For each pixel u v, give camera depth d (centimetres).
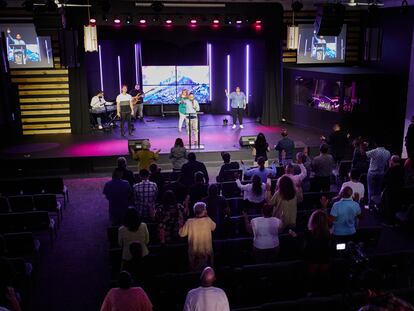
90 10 1423
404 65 1527
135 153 1012
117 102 1552
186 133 1609
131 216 607
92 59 1883
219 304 457
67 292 710
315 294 613
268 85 1730
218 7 1481
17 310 480
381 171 992
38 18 1328
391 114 1550
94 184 1248
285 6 1667
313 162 977
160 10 1362
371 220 977
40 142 1500
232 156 1371
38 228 823
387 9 1582
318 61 1761
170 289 580
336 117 1547
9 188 1012
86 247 866
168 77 1939
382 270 628
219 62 1950
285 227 727
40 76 1594
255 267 590
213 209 694
